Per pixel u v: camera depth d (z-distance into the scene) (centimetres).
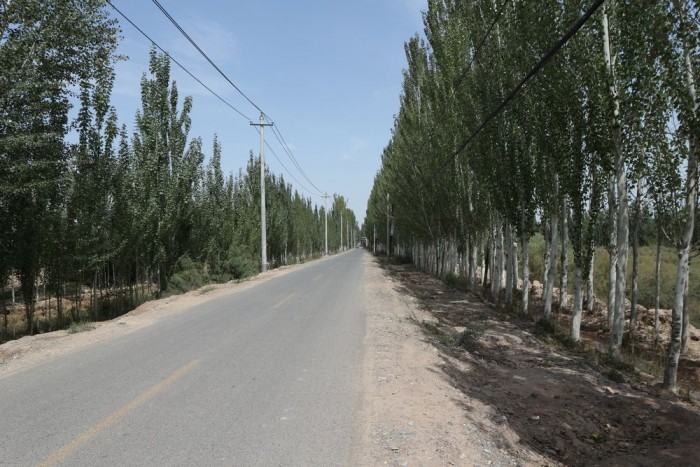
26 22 1201
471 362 888
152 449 418
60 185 1486
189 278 2403
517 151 1552
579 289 1270
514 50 1385
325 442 437
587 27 1043
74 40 1330
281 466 388
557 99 1176
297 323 1109
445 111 2134
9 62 1170
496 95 1592
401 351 848
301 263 5250
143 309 1474
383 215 5944
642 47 898
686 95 849
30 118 1271
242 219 3447
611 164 1089
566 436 573
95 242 1603
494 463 430
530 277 3416
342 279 2505
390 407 539
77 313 1767
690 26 809
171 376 656
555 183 1407
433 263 3412
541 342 1159
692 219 883
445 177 2392
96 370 690
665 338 1588
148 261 2167
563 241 1933
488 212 2081
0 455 405
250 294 1770
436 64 2252
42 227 1459
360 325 1094
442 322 1302
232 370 689
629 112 987
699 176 884
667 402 724
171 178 2175
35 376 663
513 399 700
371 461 400
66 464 388
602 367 991
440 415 523
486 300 2011
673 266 2755
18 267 1471
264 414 509
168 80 2166
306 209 6750
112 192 1736
